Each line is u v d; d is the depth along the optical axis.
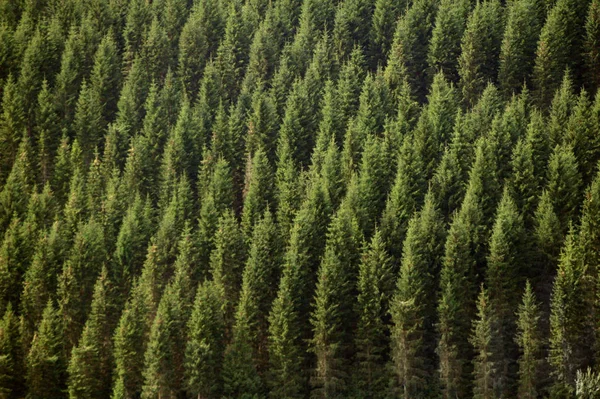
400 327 66.50
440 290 71.25
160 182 90.12
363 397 67.56
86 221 81.94
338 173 85.00
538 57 99.94
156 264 73.81
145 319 69.00
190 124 96.44
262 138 94.56
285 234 78.25
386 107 97.69
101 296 68.88
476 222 72.38
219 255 73.50
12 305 72.56
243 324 68.00
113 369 67.06
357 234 74.00
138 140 95.19
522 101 92.31
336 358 68.12
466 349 67.88
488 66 105.38
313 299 72.94
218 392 67.12
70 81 104.94
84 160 96.50
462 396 66.69
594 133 81.75
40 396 66.00
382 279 69.50
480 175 77.19
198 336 66.62
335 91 101.31
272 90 103.88
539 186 77.94
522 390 64.06
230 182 87.62
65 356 68.12
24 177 87.50
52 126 96.88
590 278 65.06
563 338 63.53
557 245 70.50
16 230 76.00
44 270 72.31
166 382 65.12
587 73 100.56
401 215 76.31
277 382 67.31
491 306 66.69
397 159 84.62
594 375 62.47
